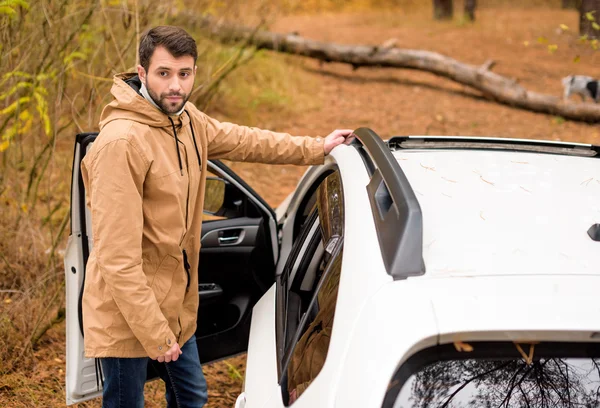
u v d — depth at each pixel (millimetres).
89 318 2379
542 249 1810
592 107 8984
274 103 9047
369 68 11859
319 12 20906
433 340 1521
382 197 1952
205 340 3217
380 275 1679
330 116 9078
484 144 2719
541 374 1583
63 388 3588
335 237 2146
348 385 1538
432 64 10461
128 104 2193
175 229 2338
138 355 2391
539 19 17703
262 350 2359
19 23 4797
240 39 8688
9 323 3820
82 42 5230
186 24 7117
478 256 1763
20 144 5027
